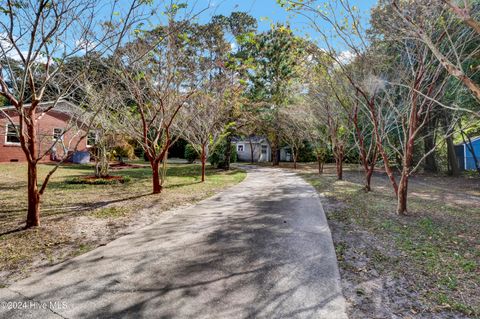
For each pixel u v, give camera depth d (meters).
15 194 7.32
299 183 10.75
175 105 7.72
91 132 9.84
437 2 4.36
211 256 3.48
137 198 7.26
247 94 17.97
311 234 4.37
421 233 4.48
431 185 11.01
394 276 2.97
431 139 14.30
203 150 11.11
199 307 2.38
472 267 3.17
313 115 12.00
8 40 4.04
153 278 2.90
